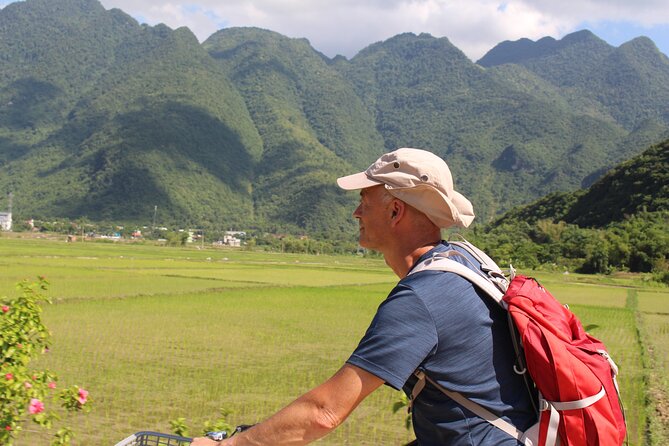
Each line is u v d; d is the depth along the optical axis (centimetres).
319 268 5556
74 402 497
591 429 193
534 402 208
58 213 18050
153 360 1230
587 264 6294
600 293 3747
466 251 231
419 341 198
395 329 199
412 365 197
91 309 2025
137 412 856
